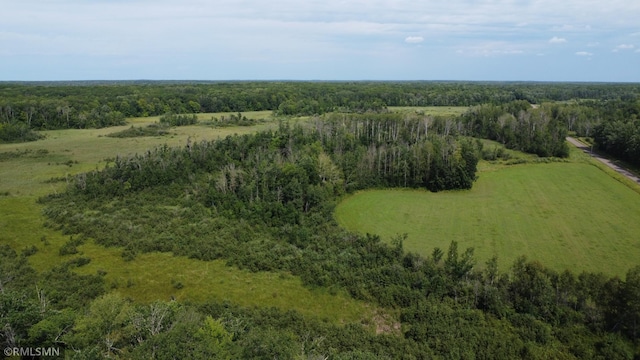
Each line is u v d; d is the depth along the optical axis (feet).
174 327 107.34
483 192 302.25
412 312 154.92
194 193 262.67
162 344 95.50
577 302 150.71
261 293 172.14
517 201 281.33
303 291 174.40
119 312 122.21
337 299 169.17
